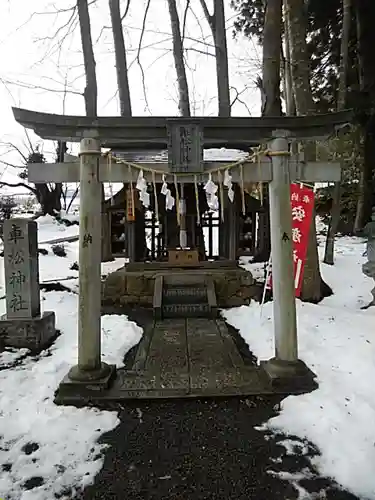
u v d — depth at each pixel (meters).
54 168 4.12
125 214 9.48
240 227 9.68
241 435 3.17
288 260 4.09
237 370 4.40
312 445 3.01
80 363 3.96
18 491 2.55
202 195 9.10
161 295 7.32
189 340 5.62
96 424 3.34
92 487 2.59
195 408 3.61
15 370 4.48
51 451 2.96
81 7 9.63
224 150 8.73
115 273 8.12
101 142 4.25
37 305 5.51
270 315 6.52
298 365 4.02
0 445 3.04
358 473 2.65
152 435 3.18
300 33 7.46
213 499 2.47
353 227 13.76
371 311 6.58
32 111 3.88
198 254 8.88
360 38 11.37
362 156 12.79
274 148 4.11
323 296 7.65
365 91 11.44
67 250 12.60
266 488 2.56
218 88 11.02
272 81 7.49
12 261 5.29
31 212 21.08
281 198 4.10
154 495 2.51
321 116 4.05
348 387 3.87
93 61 9.86
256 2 11.72
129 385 3.99
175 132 3.98
